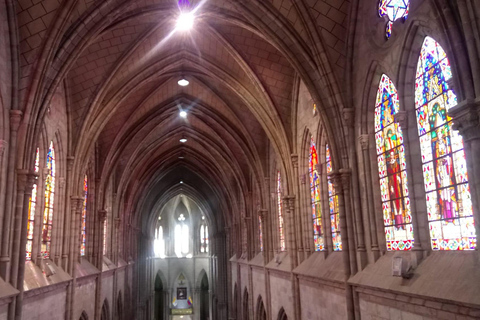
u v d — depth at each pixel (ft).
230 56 81.41
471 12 31.40
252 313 125.29
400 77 44.45
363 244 53.42
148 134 117.08
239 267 153.28
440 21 33.81
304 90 76.89
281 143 84.17
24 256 51.72
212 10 66.69
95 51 70.08
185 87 102.63
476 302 30.91
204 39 79.10
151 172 159.94
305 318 74.64
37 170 64.39
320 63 57.57
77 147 76.79
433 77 40.65
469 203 35.47
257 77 78.54
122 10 59.16
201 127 129.29
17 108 52.31
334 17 56.24
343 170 55.83
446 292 34.68
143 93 95.50
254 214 129.80
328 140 58.49
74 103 76.13
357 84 55.52
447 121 38.40
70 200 76.02
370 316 49.47
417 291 38.27
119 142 106.63
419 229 42.01
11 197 50.78
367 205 52.70
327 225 68.23
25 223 52.21
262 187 108.99
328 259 65.87
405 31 43.11
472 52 31.27
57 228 72.18
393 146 48.44
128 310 149.59
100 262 100.73
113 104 82.79
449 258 37.55
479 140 31.27
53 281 63.93
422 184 42.45
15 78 52.16
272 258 104.27
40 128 55.16
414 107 43.86
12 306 49.21
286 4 57.00
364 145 53.26
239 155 128.26
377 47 49.65
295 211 81.20
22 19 51.75
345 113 56.08
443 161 39.14
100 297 99.40
